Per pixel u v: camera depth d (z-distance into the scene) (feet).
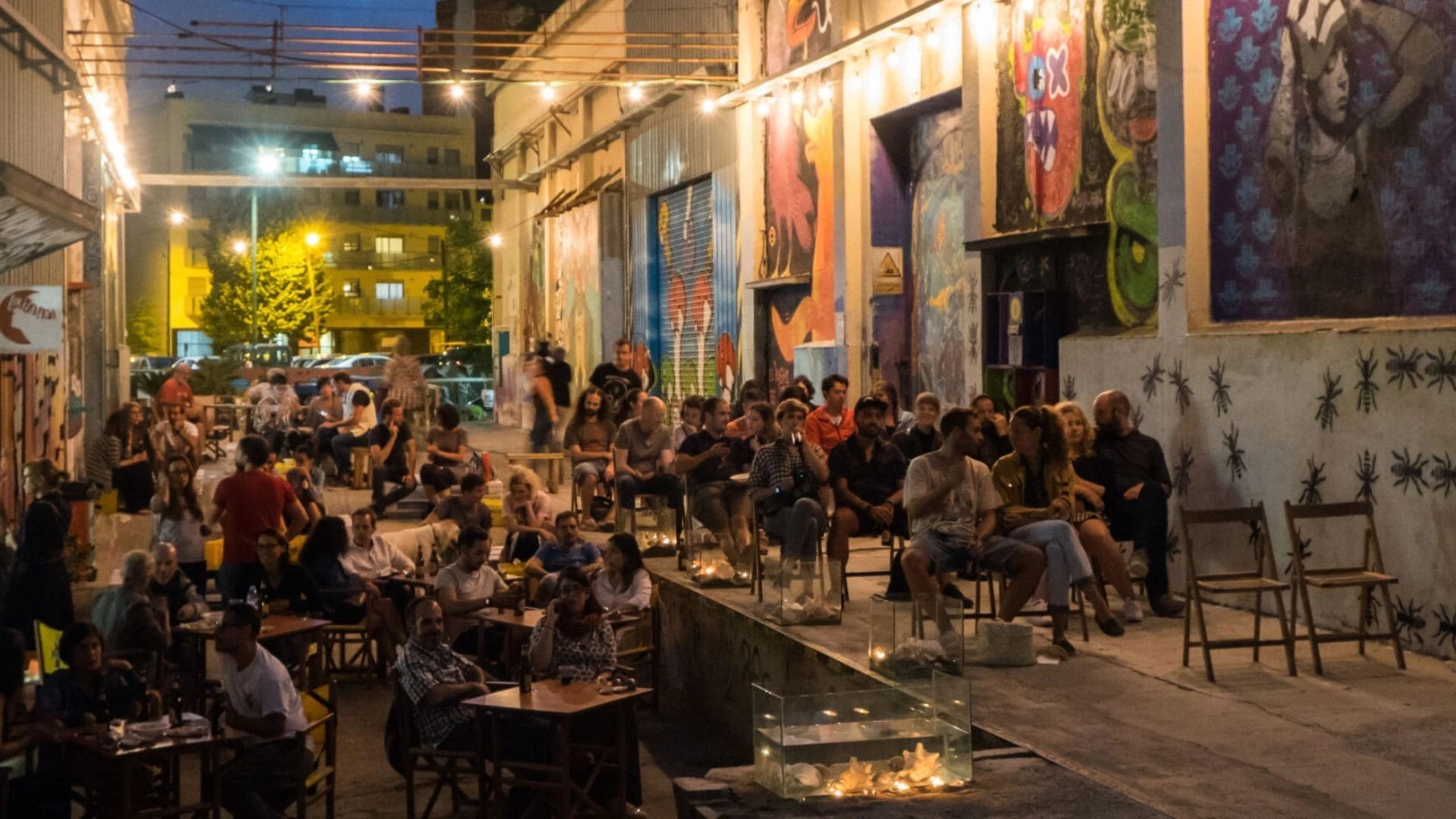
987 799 20.02
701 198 80.43
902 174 58.44
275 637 33.30
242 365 176.14
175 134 274.98
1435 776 20.68
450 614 36.99
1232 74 35.19
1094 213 42.04
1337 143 31.94
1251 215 34.65
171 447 67.51
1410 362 28.58
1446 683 26.13
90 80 72.64
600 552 42.22
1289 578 31.96
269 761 26.03
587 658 31.68
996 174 48.21
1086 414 40.16
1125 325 40.50
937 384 55.83
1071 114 43.24
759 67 69.51
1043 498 31.27
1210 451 34.73
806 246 64.28
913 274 57.88
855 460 35.91
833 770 21.08
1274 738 22.82
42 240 34.37
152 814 24.35
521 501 45.57
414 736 28.76
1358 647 29.40
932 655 27.55
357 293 288.92
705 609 38.19
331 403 82.38
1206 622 32.22
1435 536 28.07
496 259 143.02
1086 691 26.23
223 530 40.34
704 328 80.23
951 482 30.60
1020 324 44.91
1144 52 39.19
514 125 130.52
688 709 39.52
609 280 95.86
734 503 40.16
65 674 25.91
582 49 102.12
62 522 37.86
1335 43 31.94
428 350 294.25
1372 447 29.58
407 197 292.81
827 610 33.55
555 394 68.59
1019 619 33.06
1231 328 35.29
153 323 271.49
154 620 31.68
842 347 59.52
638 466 48.16
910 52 54.29
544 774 27.61
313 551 40.19
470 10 141.90
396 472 62.39
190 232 274.57
